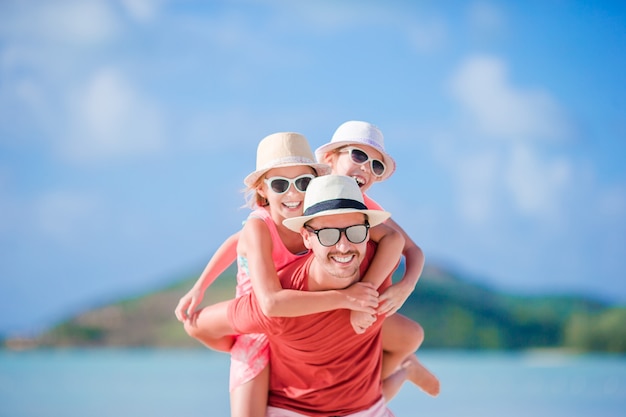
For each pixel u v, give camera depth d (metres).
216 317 5.17
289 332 4.80
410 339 5.55
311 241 4.64
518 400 24.69
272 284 4.72
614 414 21.09
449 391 27.84
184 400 24.53
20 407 22.69
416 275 5.07
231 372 5.27
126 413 20.98
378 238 4.99
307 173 5.12
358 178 5.65
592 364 44.78
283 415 5.11
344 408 5.11
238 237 5.63
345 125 5.79
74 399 25.00
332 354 4.93
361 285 4.66
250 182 5.29
